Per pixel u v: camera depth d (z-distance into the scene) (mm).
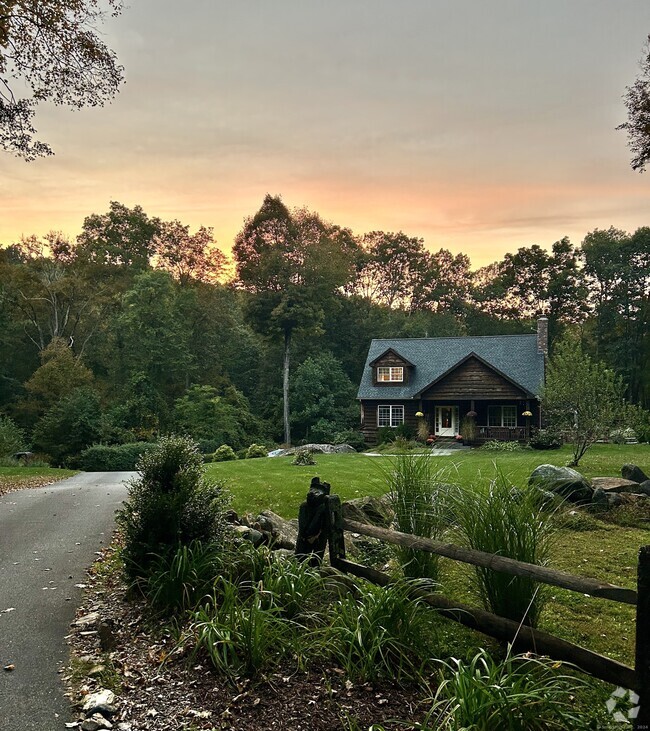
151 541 4949
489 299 61875
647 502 9117
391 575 4480
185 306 47375
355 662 3621
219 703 3270
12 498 12031
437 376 33656
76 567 6242
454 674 3008
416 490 4781
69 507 10602
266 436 43031
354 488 11547
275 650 3764
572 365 16203
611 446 24562
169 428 36875
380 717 3111
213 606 4363
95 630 4355
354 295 59969
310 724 3057
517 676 3178
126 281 50375
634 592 2664
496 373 31812
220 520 5359
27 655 3947
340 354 53688
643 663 2449
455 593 4816
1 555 6801
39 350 45094
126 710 3234
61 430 31141
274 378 51094
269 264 46094
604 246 53531
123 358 44531
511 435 30578
